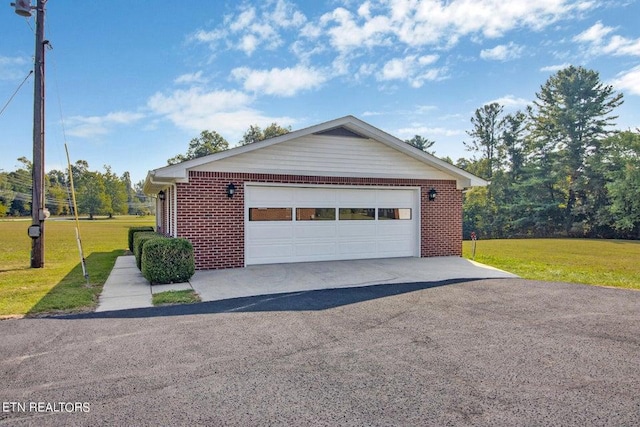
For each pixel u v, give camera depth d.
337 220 11.78
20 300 6.95
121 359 4.25
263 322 5.65
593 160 31.14
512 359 4.26
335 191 11.76
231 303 6.81
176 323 5.60
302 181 11.21
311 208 11.48
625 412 3.13
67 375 3.84
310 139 11.31
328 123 11.14
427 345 4.70
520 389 3.54
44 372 3.91
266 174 10.83
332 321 5.70
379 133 11.63
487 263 12.71
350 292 7.64
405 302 6.84
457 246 13.13
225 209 10.41
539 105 36.03
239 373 3.89
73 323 5.59
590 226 31.16
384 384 3.64
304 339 4.91
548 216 33.59
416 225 12.66
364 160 11.91
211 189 10.28
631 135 29.14
